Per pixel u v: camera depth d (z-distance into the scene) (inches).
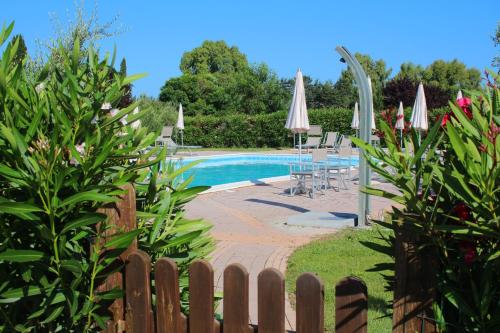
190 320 85.8
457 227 66.1
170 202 105.5
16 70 89.4
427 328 71.8
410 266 72.4
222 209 443.5
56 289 86.1
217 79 2158.0
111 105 97.0
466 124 72.2
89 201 90.9
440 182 71.6
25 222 84.5
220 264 256.2
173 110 1402.6
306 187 599.8
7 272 88.7
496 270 70.1
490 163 65.7
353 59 327.0
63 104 88.7
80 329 92.5
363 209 344.2
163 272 88.4
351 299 73.6
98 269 89.0
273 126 1325.0
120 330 92.7
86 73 99.5
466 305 69.9
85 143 87.8
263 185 631.8
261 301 78.6
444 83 2432.3
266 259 266.4
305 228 353.7
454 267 73.7
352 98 2084.2
